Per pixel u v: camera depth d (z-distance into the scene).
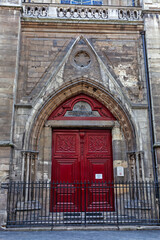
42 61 11.83
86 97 12.15
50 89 11.40
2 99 10.67
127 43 12.38
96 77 11.81
